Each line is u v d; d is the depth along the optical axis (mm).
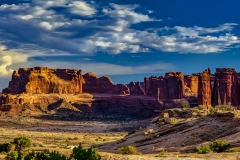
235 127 66688
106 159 37156
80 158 35031
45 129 189750
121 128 199375
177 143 68875
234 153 42531
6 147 65000
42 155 35375
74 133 169250
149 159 36656
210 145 54938
